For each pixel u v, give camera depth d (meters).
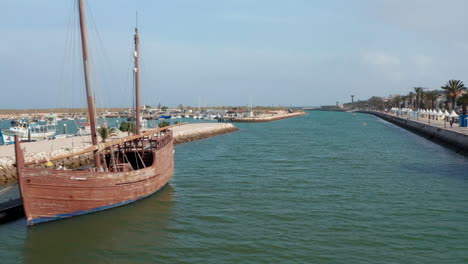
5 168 31.84
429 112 106.19
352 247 17.33
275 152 54.09
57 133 88.25
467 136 52.03
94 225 20.11
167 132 34.75
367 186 30.34
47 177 18.64
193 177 34.38
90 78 23.61
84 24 23.11
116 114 190.50
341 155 50.31
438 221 21.00
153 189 26.14
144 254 16.70
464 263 15.59
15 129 65.94
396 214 22.41
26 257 16.45
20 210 21.53
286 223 20.77
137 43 32.75
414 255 16.42
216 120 168.50
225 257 16.33
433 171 37.62
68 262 15.99
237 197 26.62
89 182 20.39
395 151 55.41
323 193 27.88
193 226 20.30
